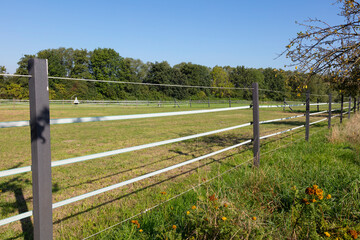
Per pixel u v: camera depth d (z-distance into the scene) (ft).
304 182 11.98
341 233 7.49
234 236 6.89
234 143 24.94
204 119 54.03
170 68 212.02
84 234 8.30
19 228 9.09
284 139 26.45
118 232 8.20
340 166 14.51
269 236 7.31
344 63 16.17
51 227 6.62
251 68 231.30
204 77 232.32
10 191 12.60
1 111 65.72
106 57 190.90
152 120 51.90
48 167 6.44
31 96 6.18
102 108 87.92
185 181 13.65
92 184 13.38
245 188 11.35
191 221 7.84
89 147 22.97
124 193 12.14
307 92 24.00
